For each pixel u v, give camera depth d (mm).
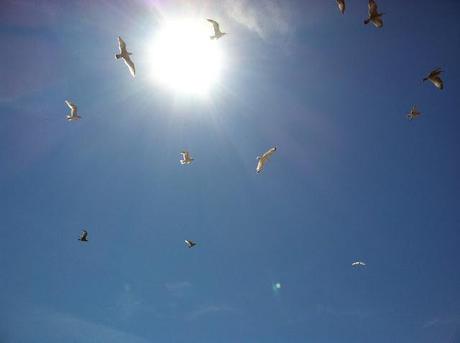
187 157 44469
